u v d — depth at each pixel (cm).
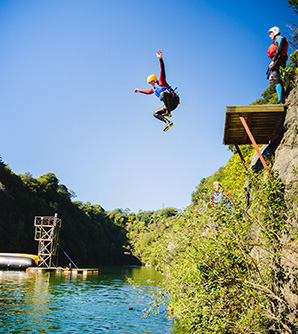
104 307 1364
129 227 12350
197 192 633
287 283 545
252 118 793
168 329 949
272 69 792
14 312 1141
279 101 780
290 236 576
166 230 668
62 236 7169
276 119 801
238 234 560
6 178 6681
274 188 635
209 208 607
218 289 583
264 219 609
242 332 526
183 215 613
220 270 593
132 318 1125
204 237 604
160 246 659
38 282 2211
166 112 675
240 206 584
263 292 523
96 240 8938
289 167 680
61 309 1259
